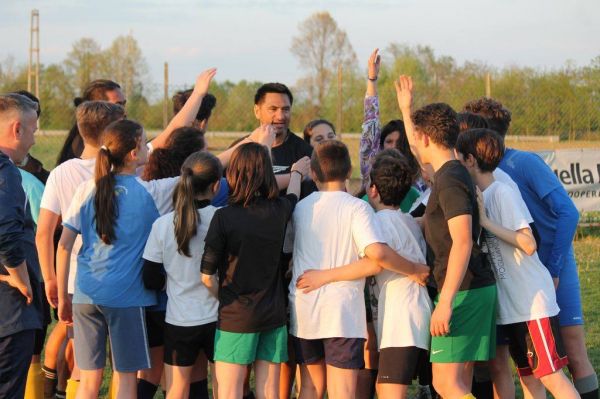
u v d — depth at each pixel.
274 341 5.45
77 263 5.59
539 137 19.08
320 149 5.60
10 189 5.26
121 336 5.49
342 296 5.39
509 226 5.42
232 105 21.83
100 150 5.52
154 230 5.49
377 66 7.27
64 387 6.98
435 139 5.30
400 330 5.41
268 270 5.38
